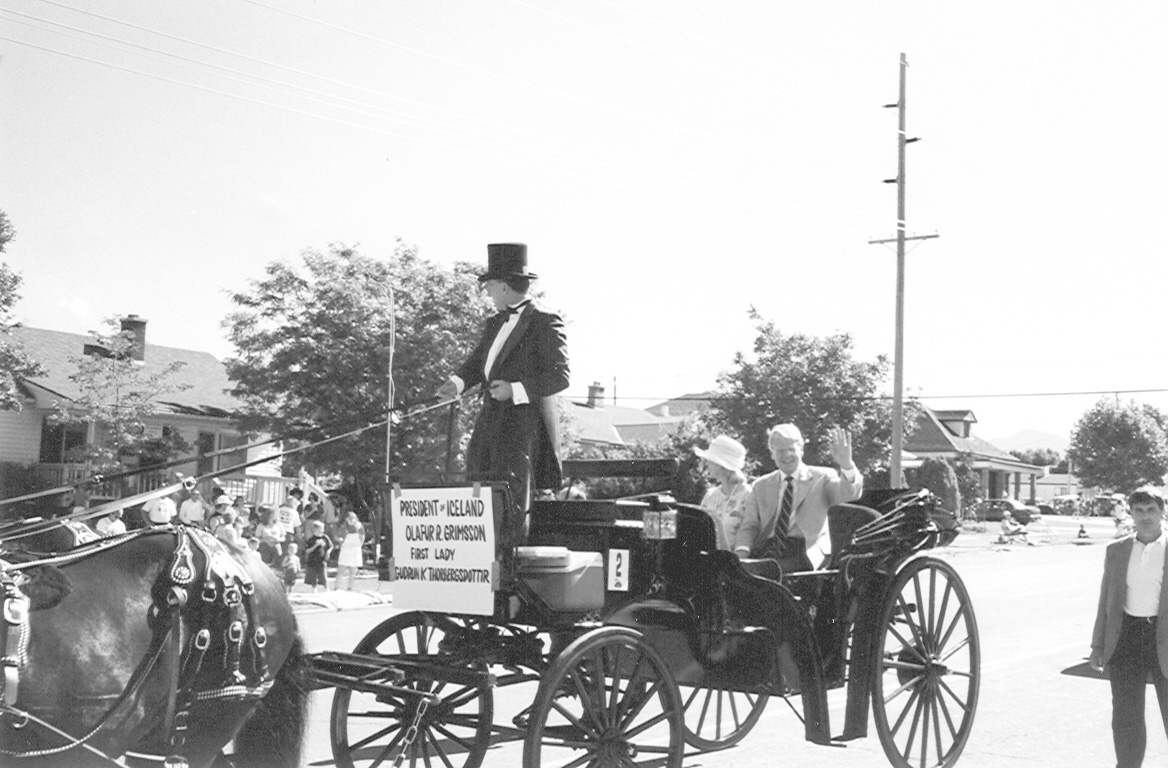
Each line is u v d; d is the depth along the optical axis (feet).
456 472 20.11
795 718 30.55
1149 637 22.98
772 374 122.11
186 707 14.75
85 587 14.19
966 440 237.45
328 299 88.63
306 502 86.17
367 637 20.72
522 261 21.45
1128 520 99.71
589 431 193.57
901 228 107.76
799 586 22.68
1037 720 30.01
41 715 13.26
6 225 71.51
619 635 18.76
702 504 29.19
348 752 20.65
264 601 16.03
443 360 87.45
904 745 26.71
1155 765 25.63
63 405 99.04
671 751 19.61
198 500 54.95
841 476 25.85
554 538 20.95
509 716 30.07
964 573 90.02
